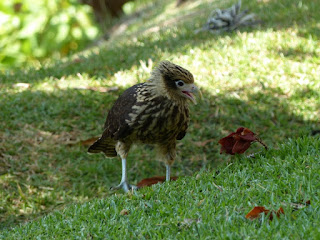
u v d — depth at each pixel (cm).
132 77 1310
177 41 1496
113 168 1076
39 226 708
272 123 1121
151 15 2330
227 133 1123
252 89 1216
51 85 1323
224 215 620
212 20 1530
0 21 2125
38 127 1156
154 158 1102
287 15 1537
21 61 2122
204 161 1074
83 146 1123
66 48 2308
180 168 1066
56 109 1206
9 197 977
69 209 749
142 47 1508
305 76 1221
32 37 2166
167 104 829
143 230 617
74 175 1052
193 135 1134
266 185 683
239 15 1534
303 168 725
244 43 1373
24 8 2203
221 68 1295
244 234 559
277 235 546
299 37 1380
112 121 884
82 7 2380
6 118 1175
